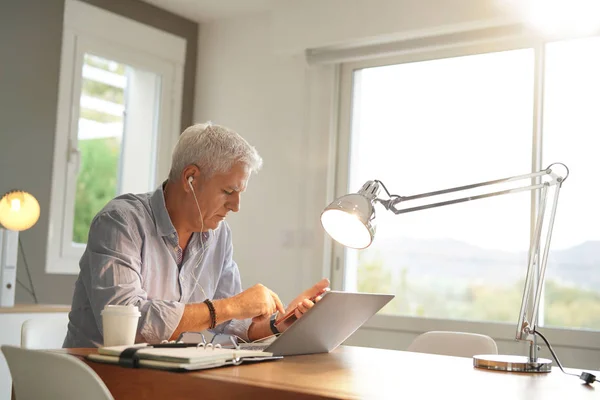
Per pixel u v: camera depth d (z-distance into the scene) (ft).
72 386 3.98
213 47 15.08
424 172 12.67
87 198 13.21
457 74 12.49
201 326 5.84
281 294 13.66
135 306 5.59
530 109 11.70
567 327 10.98
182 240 6.91
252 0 13.85
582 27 11.08
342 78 13.65
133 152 14.07
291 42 13.41
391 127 13.12
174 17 14.76
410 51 12.37
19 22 12.11
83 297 6.32
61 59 12.72
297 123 13.83
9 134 11.93
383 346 12.53
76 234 13.00
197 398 4.24
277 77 14.17
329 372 4.73
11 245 10.69
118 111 13.84
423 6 11.88
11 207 10.92
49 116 12.51
